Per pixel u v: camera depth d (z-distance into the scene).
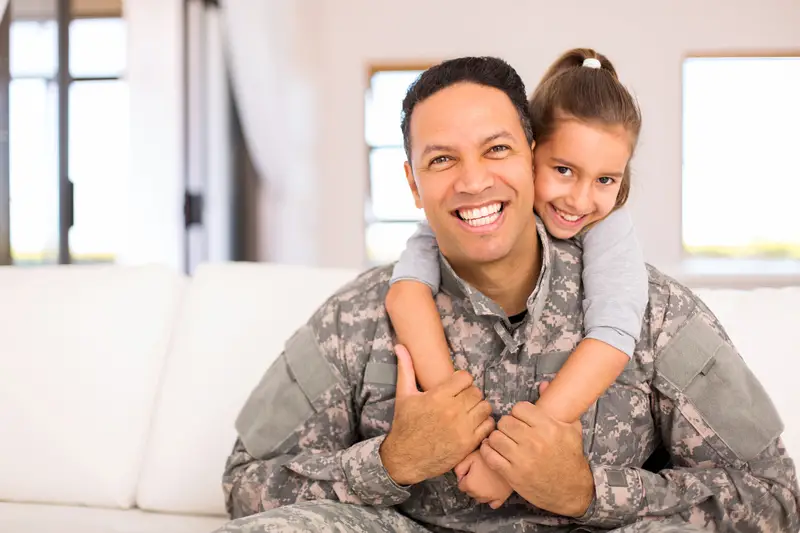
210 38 4.64
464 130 1.14
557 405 1.12
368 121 6.62
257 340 1.67
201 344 1.69
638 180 6.20
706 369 1.19
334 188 6.46
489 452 1.10
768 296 1.60
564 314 1.25
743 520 1.14
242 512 1.29
